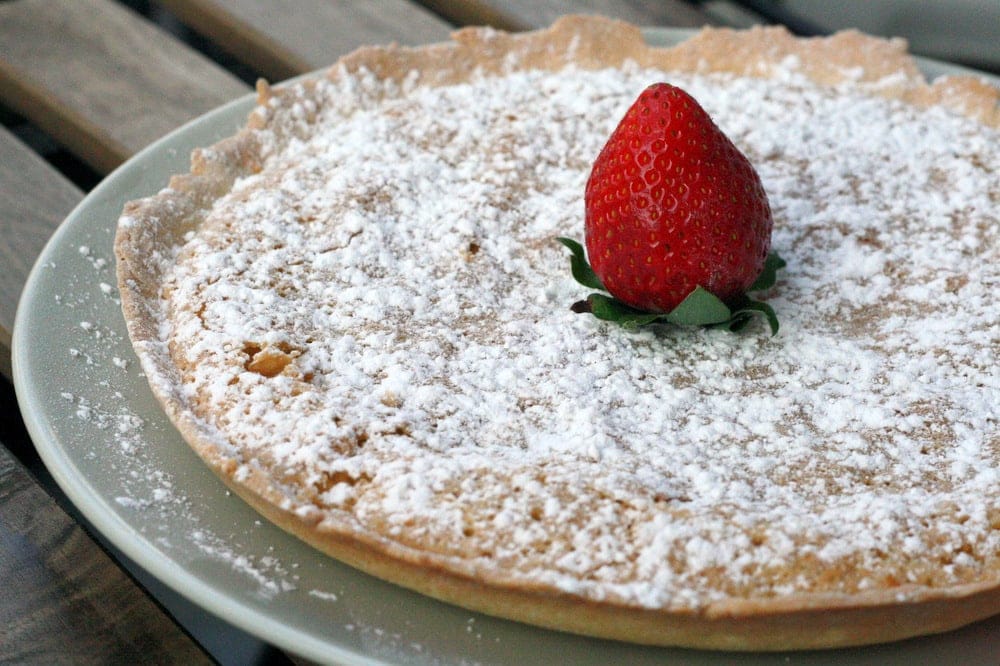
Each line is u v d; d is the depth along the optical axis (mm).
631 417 431
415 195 484
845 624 394
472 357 443
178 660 418
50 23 590
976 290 464
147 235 467
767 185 494
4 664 415
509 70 538
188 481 427
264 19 599
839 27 738
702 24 615
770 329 455
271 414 424
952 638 405
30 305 461
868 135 511
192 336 443
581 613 395
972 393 438
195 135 516
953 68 550
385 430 423
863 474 420
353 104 522
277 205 477
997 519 408
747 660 401
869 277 470
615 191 440
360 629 400
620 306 453
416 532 405
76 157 588
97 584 430
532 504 407
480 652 399
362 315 451
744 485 415
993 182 495
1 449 456
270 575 409
